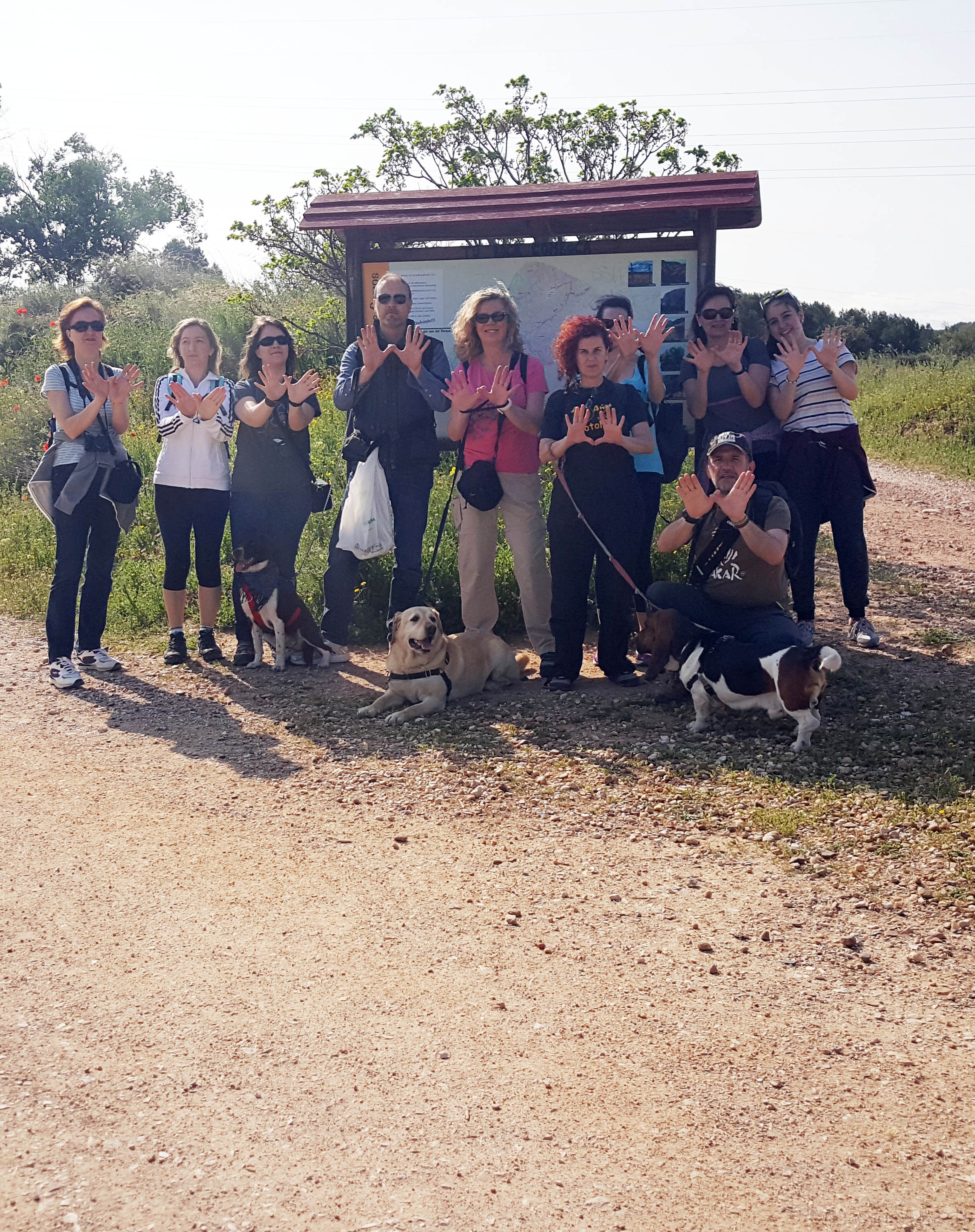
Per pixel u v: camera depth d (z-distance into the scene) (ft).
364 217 27.09
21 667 23.63
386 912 12.91
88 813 15.98
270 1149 8.95
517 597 25.80
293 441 23.52
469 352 21.81
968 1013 10.75
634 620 21.50
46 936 12.46
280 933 12.49
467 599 22.82
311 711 20.58
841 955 11.82
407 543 23.02
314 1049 10.30
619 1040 10.39
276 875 13.94
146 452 39.88
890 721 18.71
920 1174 8.59
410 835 15.12
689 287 26.48
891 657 22.79
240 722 20.13
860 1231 8.04
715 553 19.40
